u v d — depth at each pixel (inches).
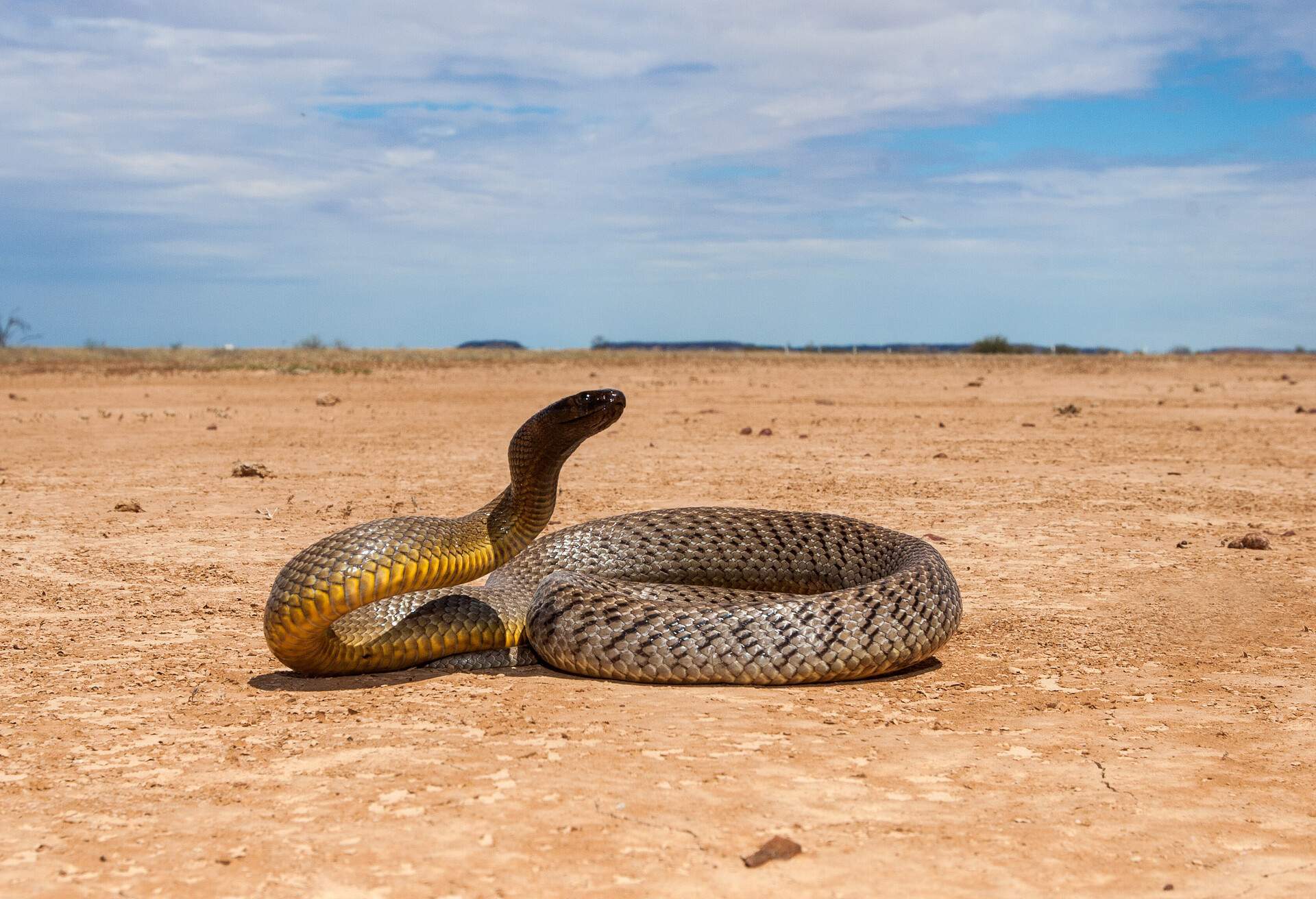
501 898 24.5
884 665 37.6
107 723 33.9
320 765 30.6
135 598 48.3
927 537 59.8
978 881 25.2
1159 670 39.0
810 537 47.5
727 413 141.3
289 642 35.8
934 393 180.2
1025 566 53.7
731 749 31.5
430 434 117.1
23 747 32.1
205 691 36.8
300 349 448.8
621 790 28.9
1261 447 103.3
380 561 35.4
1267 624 44.4
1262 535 57.6
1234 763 31.1
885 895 24.7
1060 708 35.2
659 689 36.8
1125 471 85.9
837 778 29.8
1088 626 44.1
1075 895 24.8
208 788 29.3
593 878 25.1
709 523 47.8
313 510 67.8
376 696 36.1
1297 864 26.0
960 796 28.9
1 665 39.4
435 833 26.9
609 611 37.7
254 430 121.6
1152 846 26.7
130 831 27.2
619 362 316.2
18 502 71.6
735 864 25.7
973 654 40.8
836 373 253.9
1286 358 359.9
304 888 24.8
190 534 61.1
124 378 216.2
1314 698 36.2
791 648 36.9
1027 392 183.8
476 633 39.5
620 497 71.9
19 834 27.2
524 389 186.4
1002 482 79.7
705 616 37.3
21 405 154.7
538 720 33.7
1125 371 266.8
